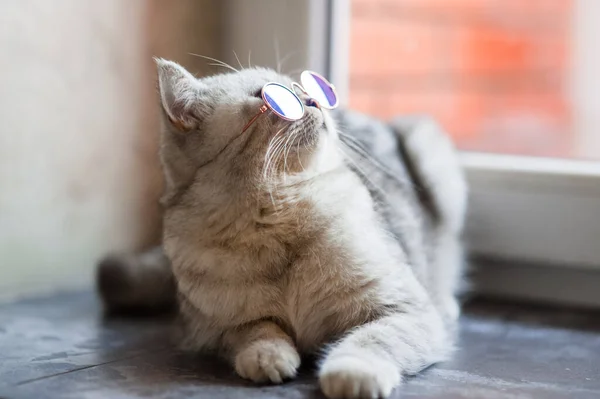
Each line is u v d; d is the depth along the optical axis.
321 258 0.70
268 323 0.71
